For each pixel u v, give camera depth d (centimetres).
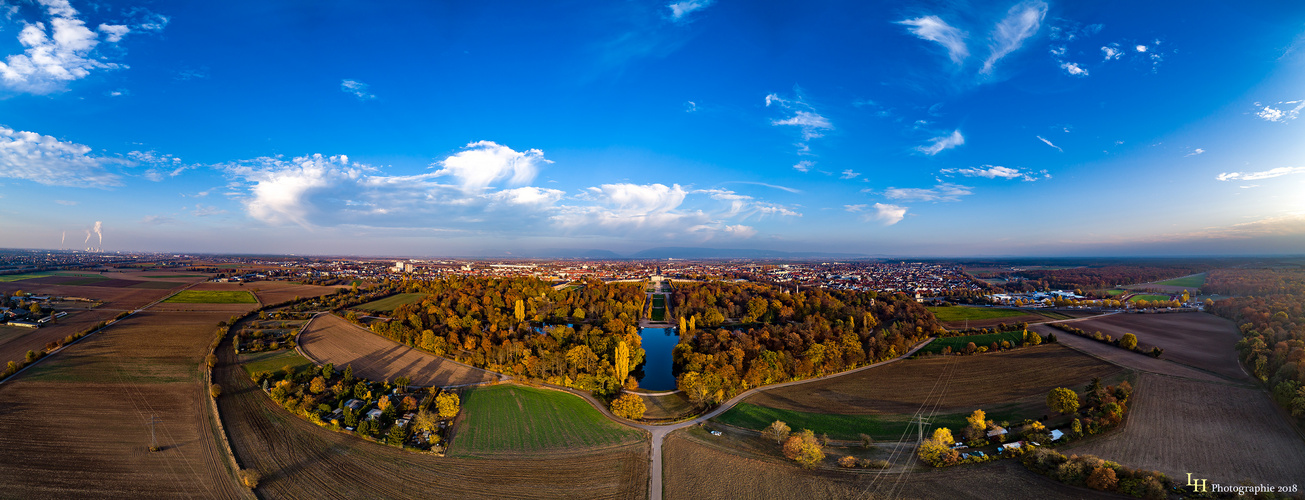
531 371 14762
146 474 8806
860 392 13775
